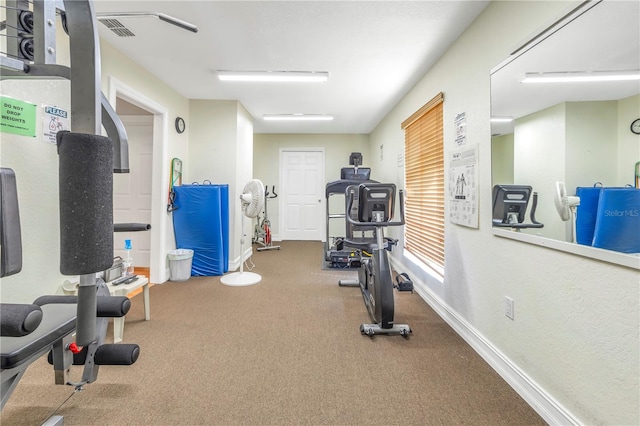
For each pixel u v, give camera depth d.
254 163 6.73
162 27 2.38
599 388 1.22
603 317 1.20
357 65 3.02
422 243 3.44
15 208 0.77
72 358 1.30
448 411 1.52
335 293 3.30
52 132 1.95
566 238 1.35
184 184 4.07
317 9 2.13
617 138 1.13
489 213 1.97
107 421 1.44
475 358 2.01
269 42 2.59
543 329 1.51
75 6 0.78
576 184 1.29
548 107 1.45
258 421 1.45
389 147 4.78
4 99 1.67
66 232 0.65
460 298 2.36
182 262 3.67
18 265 0.77
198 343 2.19
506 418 1.48
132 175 3.94
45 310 1.22
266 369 1.87
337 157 6.71
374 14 2.17
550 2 1.46
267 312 2.77
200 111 4.17
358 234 5.56
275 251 5.66
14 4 0.90
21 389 1.64
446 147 2.65
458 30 2.34
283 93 3.91
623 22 1.11
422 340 2.26
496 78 1.89
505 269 1.81
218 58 2.90
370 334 2.29
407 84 3.56
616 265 1.15
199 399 1.60
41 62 0.90
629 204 1.08
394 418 1.47
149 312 2.63
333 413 1.50
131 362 1.12
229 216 4.28
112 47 2.67
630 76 1.09
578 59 1.29
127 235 4.01
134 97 2.97
